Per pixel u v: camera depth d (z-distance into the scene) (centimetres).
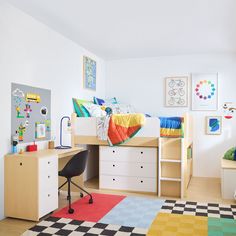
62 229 285
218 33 414
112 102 562
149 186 417
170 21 367
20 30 340
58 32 417
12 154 321
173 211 337
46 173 316
